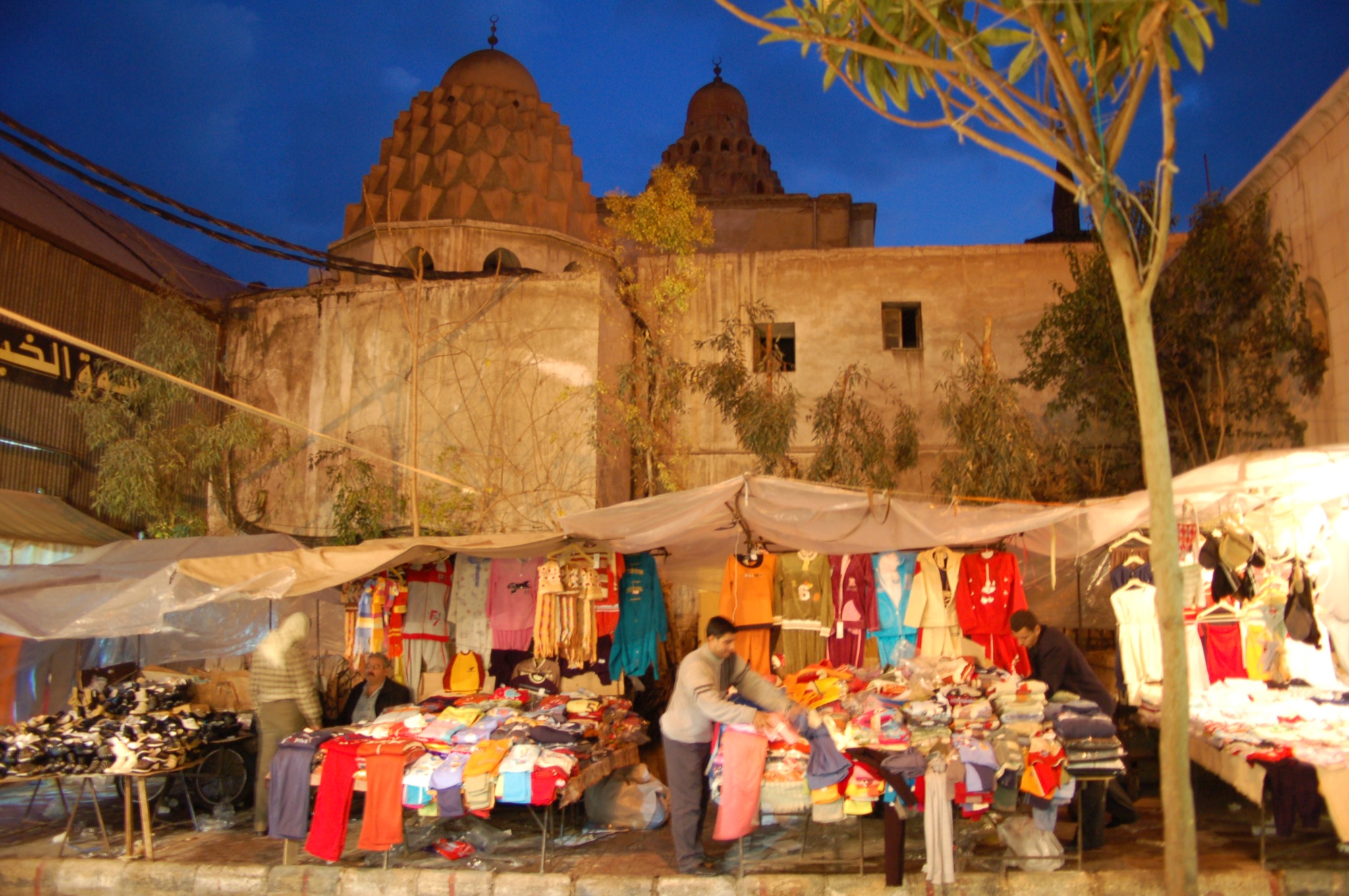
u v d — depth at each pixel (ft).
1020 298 49.39
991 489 38.24
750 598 29.19
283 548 35.68
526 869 22.90
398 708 27.35
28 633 26.53
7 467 39.09
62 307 41.65
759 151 95.20
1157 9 11.90
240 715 29.94
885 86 14.35
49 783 32.71
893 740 21.18
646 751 38.22
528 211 55.77
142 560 35.14
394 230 54.19
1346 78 30.27
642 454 46.88
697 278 49.16
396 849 24.68
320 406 46.73
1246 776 22.56
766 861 22.95
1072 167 12.60
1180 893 11.69
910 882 21.13
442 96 59.62
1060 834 24.32
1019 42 13.10
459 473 44.34
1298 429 34.78
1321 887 20.59
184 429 43.37
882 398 48.83
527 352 45.39
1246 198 38.11
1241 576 27.81
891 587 29.45
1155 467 12.07
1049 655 24.50
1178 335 39.19
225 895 22.95
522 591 32.42
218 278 57.77
